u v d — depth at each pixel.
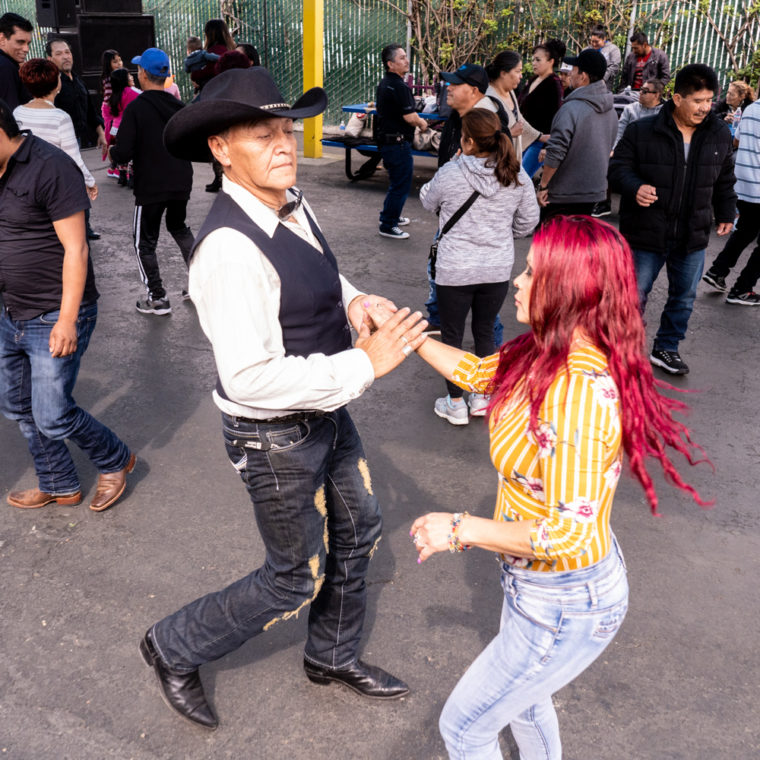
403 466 3.88
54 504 3.50
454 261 3.90
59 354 2.98
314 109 1.94
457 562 3.18
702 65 4.20
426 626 2.83
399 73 7.22
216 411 4.39
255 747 2.34
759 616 2.91
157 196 5.41
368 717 2.46
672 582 3.08
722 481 3.79
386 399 4.58
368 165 10.26
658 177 4.47
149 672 2.60
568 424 1.52
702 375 4.97
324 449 2.07
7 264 2.92
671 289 4.86
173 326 5.57
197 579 3.03
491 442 1.72
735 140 8.54
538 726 1.95
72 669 2.60
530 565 1.68
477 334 4.17
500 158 3.73
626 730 2.41
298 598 2.18
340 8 13.19
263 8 13.59
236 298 1.81
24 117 4.95
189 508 3.49
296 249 1.95
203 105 1.76
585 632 1.68
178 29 14.51
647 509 3.55
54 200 2.87
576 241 1.56
